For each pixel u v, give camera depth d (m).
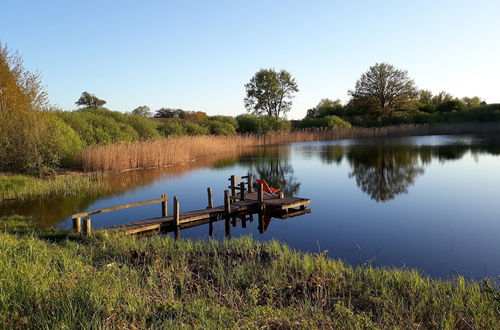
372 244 9.52
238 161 28.16
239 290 5.84
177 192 16.77
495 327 4.54
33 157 18.95
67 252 7.22
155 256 7.32
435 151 31.67
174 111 71.69
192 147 30.50
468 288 5.95
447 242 9.59
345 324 4.57
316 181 19.36
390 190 16.64
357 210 13.24
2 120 18.72
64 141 22.22
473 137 47.50
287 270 6.68
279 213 12.98
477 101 85.50
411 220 11.82
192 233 10.73
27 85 20.19
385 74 64.56
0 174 17.48
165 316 4.64
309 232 10.69
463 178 19.03
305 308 4.98
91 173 21.33
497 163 23.81
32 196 15.33
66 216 12.34
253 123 52.34
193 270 6.71
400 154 30.17
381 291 5.75
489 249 9.01
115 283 5.39
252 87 73.56
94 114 29.88
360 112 67.44
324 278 6.24
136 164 24.55
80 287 4.96
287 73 73.44
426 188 16.86
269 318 4.60
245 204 13.11
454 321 4.82
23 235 9.05
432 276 7.33
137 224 10.67
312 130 55.38
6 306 4.43
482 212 12.62
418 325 4.61
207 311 4.76
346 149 36.44
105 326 4.23
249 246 8.19
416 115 61.44
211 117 50.59
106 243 8.57
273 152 35.22
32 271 5.49
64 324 4.14
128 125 30.80
